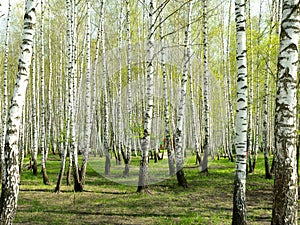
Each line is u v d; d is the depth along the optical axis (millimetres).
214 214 7715
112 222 6984
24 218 7297
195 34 18672
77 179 10961
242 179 6020
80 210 8102
